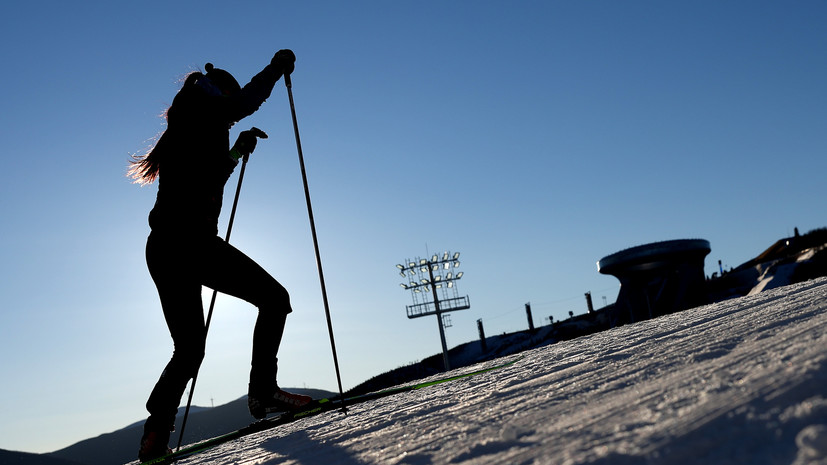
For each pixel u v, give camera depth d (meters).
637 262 37.56
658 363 2.04
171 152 3.11
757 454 0.97
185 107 3.12
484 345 64.56
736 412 1.18
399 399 3.06
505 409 1.92
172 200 3.07
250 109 3.23
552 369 2.67
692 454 1.04
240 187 3.58
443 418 2.04
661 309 37.25
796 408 1.09
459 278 33.31
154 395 3.08
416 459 1.54
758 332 2.19
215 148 3.16
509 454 1.34
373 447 1.85
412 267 33.84
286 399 3.36
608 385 1.88
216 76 3.39
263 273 3.33
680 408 1.33
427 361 64.62
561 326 64.12
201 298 3.17
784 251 51.91
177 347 3.09
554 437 1.38
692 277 37.38
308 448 2.15
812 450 0.88
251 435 3.18
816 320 2.12
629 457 1.09
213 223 3.17
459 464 1.38
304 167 3.61
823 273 37.25
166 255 3.07
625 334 3.65
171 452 3.14
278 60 3.35
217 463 2.34
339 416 2.95
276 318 3.33
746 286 43.00
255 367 3.35
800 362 1.41
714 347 2.05
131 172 3.29
